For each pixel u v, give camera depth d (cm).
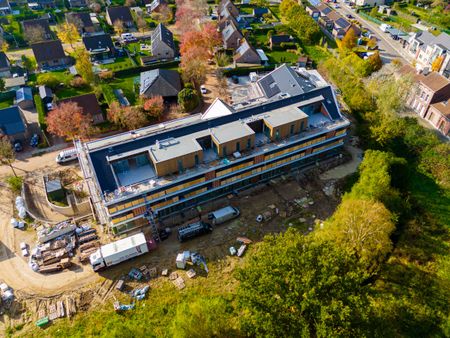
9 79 11412
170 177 6328
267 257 4406
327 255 4250
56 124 8475
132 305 5344
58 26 15788
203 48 12069
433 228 6488
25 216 6881
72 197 7400
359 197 6156
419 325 4725
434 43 12638
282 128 7050
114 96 10294
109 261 5794
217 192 7188
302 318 3909
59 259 6059
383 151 7631
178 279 5712
